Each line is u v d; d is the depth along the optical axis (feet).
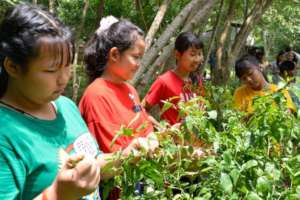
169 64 12.71
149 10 18.26
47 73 3.93
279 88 5.34
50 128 4.25
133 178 4.89
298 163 4.99
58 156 4.13
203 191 4.84
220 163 4.75
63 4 19.85
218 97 5.97
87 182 3.56
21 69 3.92
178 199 5.08
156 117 11.43
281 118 5.15
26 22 3.85
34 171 3.95
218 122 5.69
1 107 4.02
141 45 6.98
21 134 3.94
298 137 5.30
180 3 17.25
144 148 4.86
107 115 6.54
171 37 11.34
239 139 5.18
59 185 3.54
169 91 9.23
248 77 10.68
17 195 3.80
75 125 4.70
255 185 4.76
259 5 16.07
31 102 4.17
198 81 10.09
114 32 6.91
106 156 4.95
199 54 9.46
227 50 16.61
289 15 27.25
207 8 11.35
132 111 6.84
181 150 5.05
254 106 5.39
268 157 5.10
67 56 4.00
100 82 6.78
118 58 6.86
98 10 17.33
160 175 4.87
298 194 4.61
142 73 10.12
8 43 3.86
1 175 3.71
